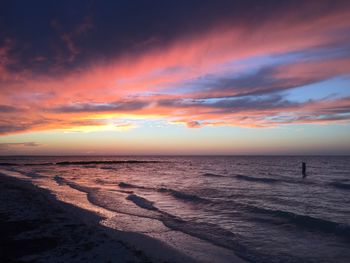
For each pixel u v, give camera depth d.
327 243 10.35
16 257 8.11
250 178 37.59
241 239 10.90
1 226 11.35
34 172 53.81
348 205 18.39
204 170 60.12
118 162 117.50
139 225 12.91
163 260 8.55
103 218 13.97
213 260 8.76
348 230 11.56
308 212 16.02
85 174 49.06
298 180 35.56
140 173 51.69
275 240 10.77
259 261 8.70
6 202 16.72
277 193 23.77
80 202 18.42
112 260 8.04
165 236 11.27
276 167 70.88
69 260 7.93
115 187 27.83
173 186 28.83
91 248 8.93
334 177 40.94
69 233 10.48
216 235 11.41
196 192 23.98
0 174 43.84
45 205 15.92
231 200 19.52
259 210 16.02
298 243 10.39
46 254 8.36
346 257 8.95
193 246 10.08
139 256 8.46
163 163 112.38
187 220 13.95
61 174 48.50
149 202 18.61
